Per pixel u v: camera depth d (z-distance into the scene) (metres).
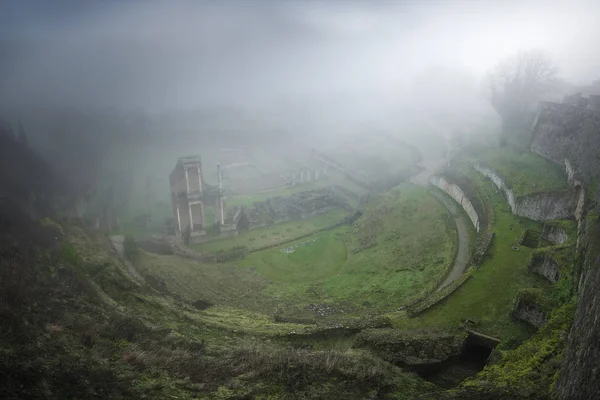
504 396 22.03
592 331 18.95
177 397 22.31
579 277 34.03
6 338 24.33
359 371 26.39
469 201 63.41
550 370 23.72
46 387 19.94
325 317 42.88
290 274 62.69
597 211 39.72
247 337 35.59
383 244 66.12
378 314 40.81
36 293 33.12
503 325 34.53
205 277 57.66
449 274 47.44
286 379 25.16
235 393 23.38
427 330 33.44
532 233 50.00
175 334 32.84
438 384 28.77
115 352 26.94
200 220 74.44
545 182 58.94
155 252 66.94
